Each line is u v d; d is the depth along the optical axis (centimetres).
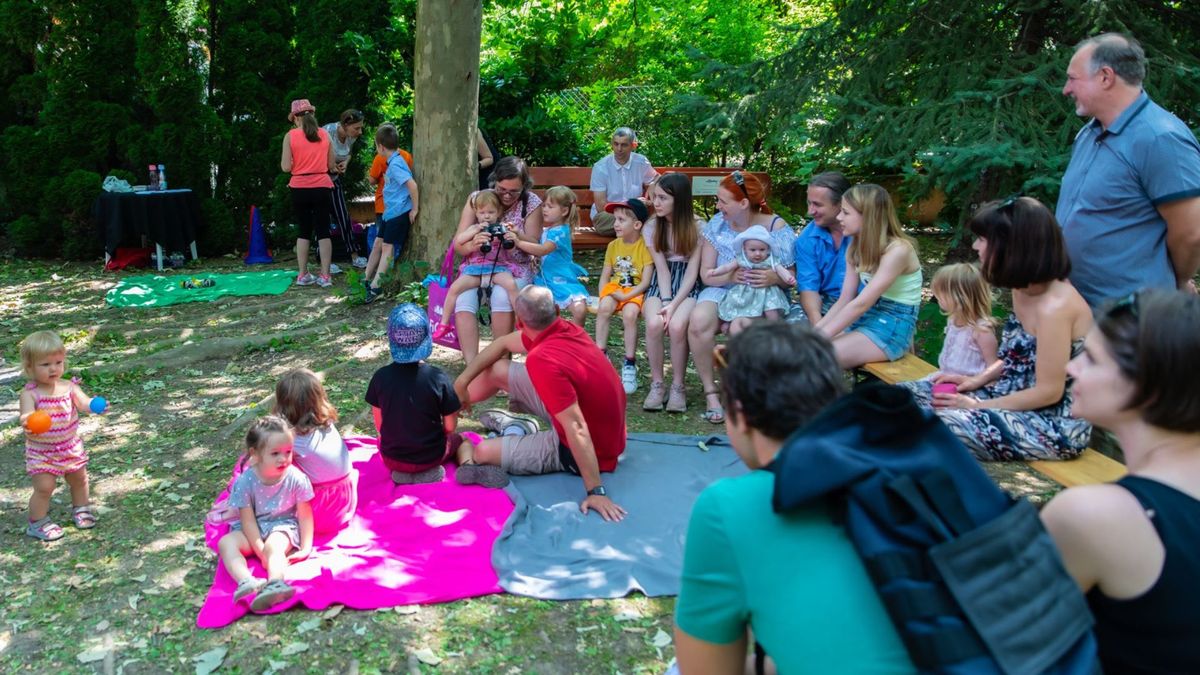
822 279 502
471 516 398
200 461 472
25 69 1060
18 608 336
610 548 371
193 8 1017
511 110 1059
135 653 308
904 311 454
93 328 721
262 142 1099
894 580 145
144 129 1065
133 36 1030
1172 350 162
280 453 345
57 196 999
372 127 1130
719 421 515
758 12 1377
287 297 833
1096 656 152
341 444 378
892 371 436
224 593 338
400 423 420
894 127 708
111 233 949
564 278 583
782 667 157
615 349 664
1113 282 371
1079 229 377
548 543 374
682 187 516
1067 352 325
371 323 730
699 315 509
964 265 408
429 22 747
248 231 1095
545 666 302
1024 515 155
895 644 147
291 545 354
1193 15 730
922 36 790
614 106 1227
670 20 1398
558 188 577
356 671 298
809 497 152
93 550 379
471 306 556
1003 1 760
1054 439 333
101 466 465
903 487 150
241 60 1065
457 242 561
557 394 393
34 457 381
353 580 344
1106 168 365
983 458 341
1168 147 348
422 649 309
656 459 457
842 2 951
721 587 164
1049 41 741
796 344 177
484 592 342
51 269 971
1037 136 644
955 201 744
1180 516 161
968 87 731
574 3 1248
